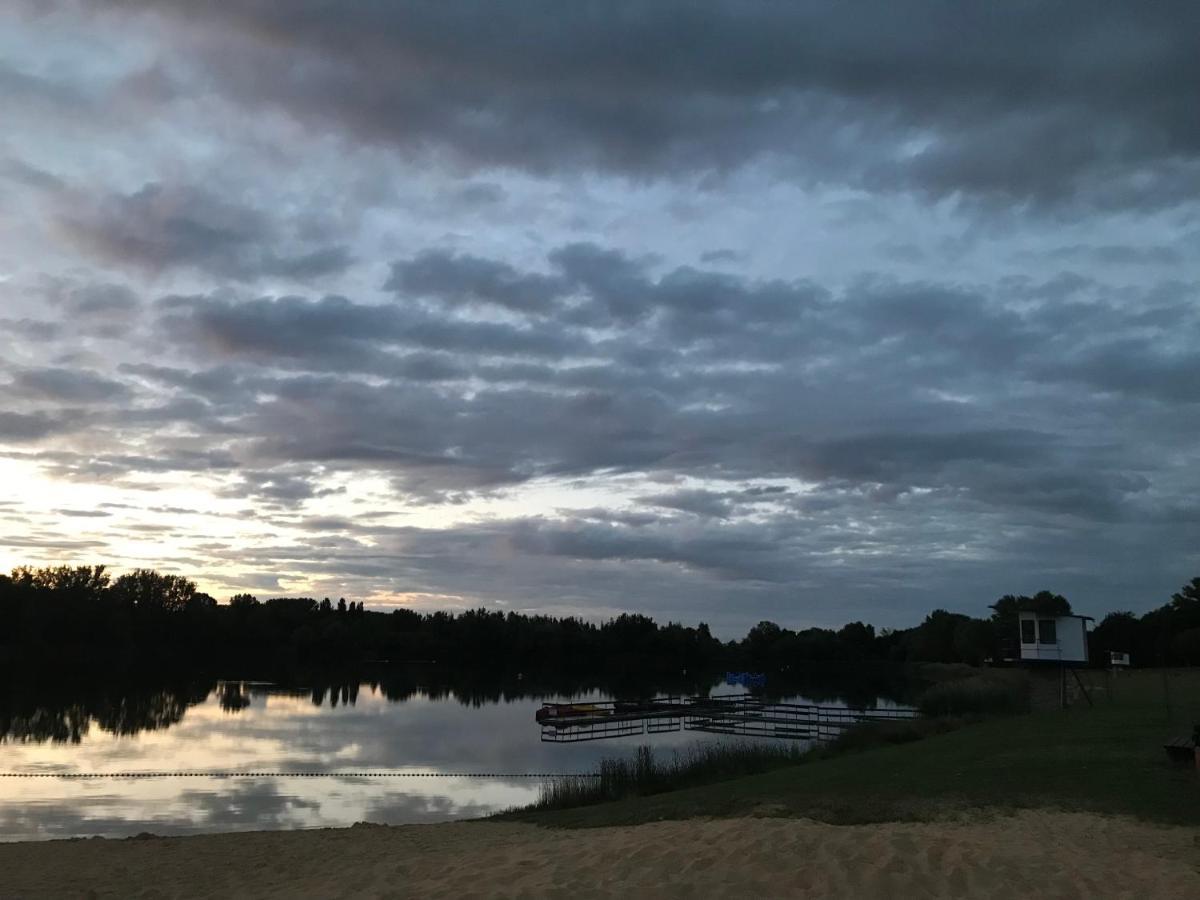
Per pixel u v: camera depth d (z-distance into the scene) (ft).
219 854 47.42
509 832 48.96
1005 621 334.03
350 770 117.91
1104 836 33.17
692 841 32.07
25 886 39.52
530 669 481.46
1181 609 272.10
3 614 318.04
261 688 278.87
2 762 116.47
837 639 529.45
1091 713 88.48
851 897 24.41
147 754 127.44
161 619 388.16
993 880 25.84
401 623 496.23
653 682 417.69
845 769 58.85
